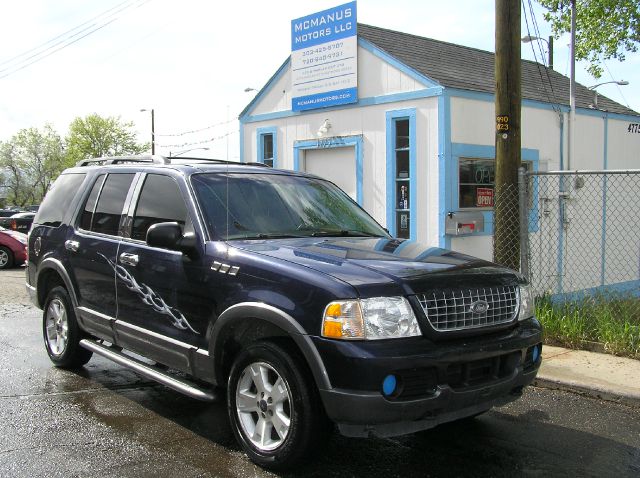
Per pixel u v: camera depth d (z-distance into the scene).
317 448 3.64
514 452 4.17
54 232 6.03
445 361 3.46
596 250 11.26
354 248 4.24
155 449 4.14
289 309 3.59
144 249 4.77
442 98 9.00
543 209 10.39
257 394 3.88
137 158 5.58
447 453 4.15
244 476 3.74
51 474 3.73
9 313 9.09
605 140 12.34
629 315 6.90
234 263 4.02
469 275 3.86
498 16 7.07
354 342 3.37
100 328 5.27
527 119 10.48
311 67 10.77
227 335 4.07
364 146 10.14
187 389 4.33
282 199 4.97
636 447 4.26
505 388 3.79
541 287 8.56
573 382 5.44
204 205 4.52
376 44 9.94
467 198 9.53
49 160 76.56
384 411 3.31
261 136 11.95
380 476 3.78
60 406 4.99
